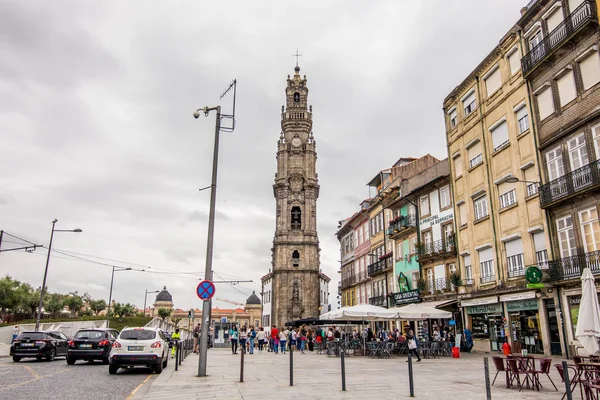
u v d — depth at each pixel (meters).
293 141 79.25
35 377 15.46
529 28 25.27
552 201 22.12
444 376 15.20
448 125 34.25
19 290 72.06
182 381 14.48
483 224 29.12
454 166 33.28
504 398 10.48
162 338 18.88
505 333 25.72
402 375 15.70
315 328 47.94
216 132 18.59
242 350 14.50
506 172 27.05
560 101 22.83
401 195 40.31
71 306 95.44
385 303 42.78
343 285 57.97
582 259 20.53
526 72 24.73
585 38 21.09
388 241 43.34
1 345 31.19
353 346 30.08
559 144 22.69
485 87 29.77
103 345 21.58
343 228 58.84
